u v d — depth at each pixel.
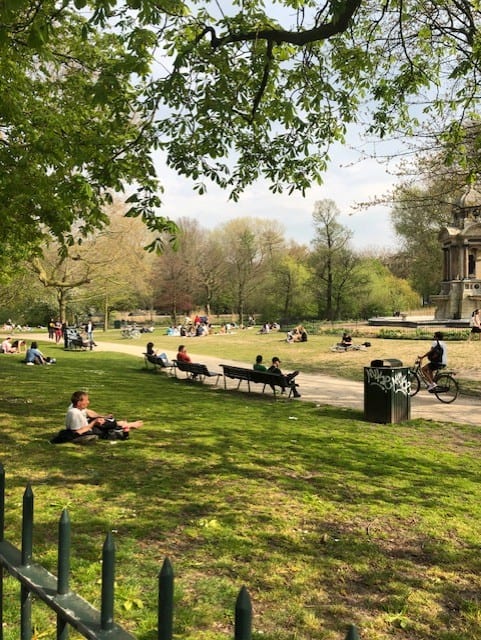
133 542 5.11
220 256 77.75
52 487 6.61
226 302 84.69
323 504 6.51
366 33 10.88
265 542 5.29
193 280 77.56
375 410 12.48
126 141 9.66
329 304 64.81
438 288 64.31
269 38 7.83
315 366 25.47
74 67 12.55
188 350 35.41
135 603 3.94
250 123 8.99
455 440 10.74
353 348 30.36
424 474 8.09
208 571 4.62
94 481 6.92
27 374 19.30
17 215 10.66
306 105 9.43
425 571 4.89
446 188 16.34
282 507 6.32
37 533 5.19
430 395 16.95
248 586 4.40
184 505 6.19
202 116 8.01
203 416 12.11
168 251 75.56
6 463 7.55
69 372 20.98
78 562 4.57
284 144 9.95
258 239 77.75
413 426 12.02
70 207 9.77
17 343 33.06
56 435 9.38
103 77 6.96
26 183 9.58
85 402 9.18
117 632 1.49
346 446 9.74
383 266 77.69
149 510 5.96
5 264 17.88
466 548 5.44
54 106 11.73
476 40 9.41
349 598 4.33
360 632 3.83
